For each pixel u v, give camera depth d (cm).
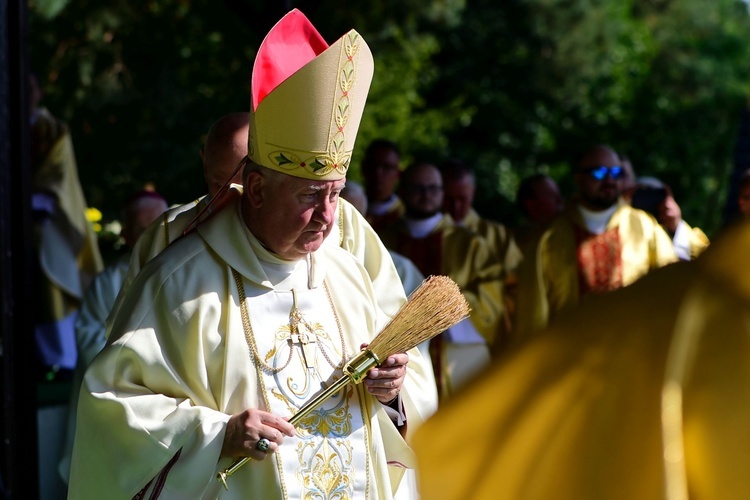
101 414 850
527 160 5903
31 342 1585
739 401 438
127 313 873
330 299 924
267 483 847
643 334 461
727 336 446
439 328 886
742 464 434
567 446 470
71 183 2292
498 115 5753
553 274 1945
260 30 1388
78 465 867
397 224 1983
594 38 5981
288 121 852
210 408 859
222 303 876
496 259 1955
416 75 4650
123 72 3778
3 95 1584
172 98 3747
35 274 2227
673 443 436
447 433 495
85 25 3672
